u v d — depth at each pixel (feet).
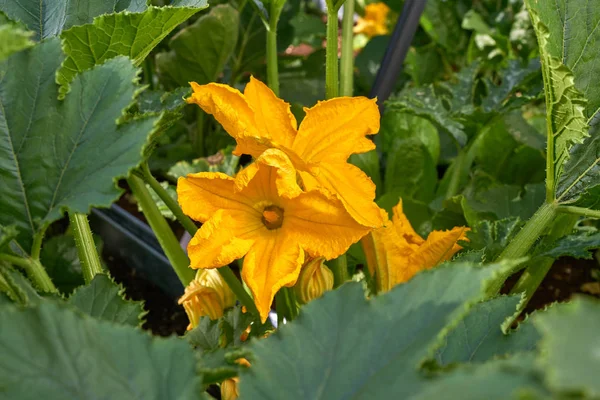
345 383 1.67
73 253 3.85
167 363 1.67
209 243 2.15
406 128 3.62
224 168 3.58
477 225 2.79
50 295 2.04
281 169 2.09
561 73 2.19
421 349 1.62
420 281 1.74
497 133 3.73
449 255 2.48
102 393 1.61
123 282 4.15
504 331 2.03
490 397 1.40
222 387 2.33
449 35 5.16
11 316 1.61
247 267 2.16
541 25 2.17
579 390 1.25
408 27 2.98
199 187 2.18
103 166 1.90
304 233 2.17
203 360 1.89
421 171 3.65
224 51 4.12
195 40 4.01
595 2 2.38
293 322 1.77
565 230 2.81
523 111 4.56
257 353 1.73
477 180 3.86
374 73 4.99
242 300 2.47
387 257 2.44
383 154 4.05
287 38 4.94
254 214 2.22
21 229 1.98
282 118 2.26
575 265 3.85
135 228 4.08
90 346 1.64
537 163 3.78
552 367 1.29
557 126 2.36
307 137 2.27
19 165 1.97
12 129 1.98
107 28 2.30
